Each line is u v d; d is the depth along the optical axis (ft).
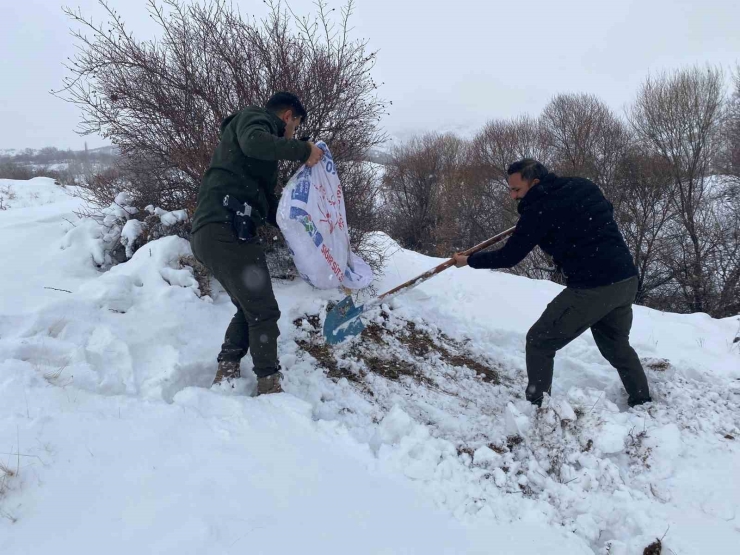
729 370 13.14
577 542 7.06
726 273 51.37
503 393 11.85
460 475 7.93
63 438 6.74
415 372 12.16
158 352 10.18
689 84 53.93
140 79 14.35
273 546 5.61
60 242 13.64
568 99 68.54
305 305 13.51
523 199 10.14
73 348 9.22
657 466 8.84
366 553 5.89
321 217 10.14
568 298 10.00
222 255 9.14
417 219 75.36
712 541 7.25
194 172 14.38
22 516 5.52
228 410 8.37
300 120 10.57
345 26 15.35
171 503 5.99
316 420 9.10
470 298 16.81
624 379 11.05
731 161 53.47
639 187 55.06
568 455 8.83
